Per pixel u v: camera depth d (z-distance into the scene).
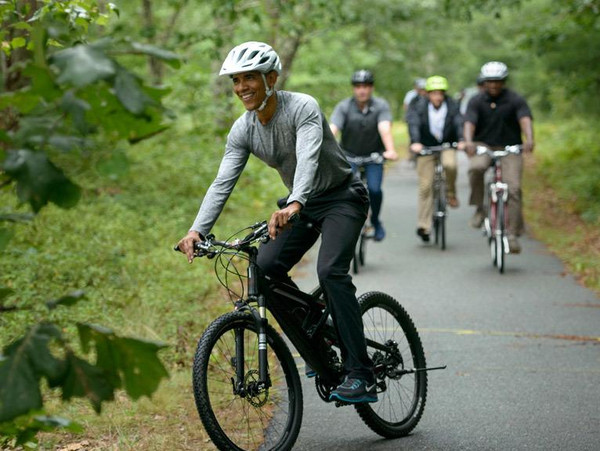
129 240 17.80
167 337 12.44
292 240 8.45
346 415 10.12
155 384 3.84
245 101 7.89
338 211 8.57
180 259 16.97
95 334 3.80
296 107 8.07
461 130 21.52
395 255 20.95
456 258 20.64
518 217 19.36
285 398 8.98
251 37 33.69
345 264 8.46
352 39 48.97
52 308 3.84
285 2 29.09
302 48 45.69
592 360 12.49
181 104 26.70
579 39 37.84
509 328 14.30
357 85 19.41
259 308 8.04
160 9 38.69
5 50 7.01
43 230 16.39
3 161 3.42
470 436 9.41
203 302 14.75
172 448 8.79
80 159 3.75
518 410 10.28
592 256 20.77
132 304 13.79
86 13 7.71
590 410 10.29
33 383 3.55
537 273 18.97
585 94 53.78
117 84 3.42
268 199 25.05
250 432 8.52
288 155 8.28
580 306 15.92
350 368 8.54
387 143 19.23
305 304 8.51
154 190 22.61
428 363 12.34
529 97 73.69
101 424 9.45
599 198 29.19
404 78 71.44
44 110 3.53
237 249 7.78
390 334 9.59
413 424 9.53
